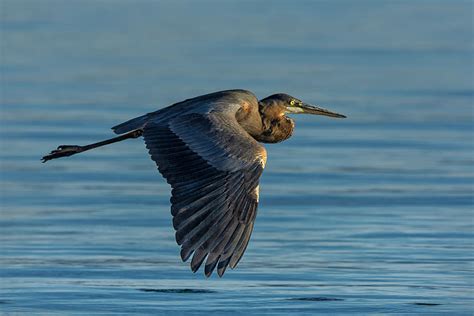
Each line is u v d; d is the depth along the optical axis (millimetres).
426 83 29812
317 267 12992
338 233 14727
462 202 16672
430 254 13617
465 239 14391
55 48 36438
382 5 57406
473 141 21938
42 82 28969
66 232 14812
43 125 22750
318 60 34312
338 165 19547
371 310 11289
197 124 8250
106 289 12070
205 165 7852
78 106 25141
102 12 49906
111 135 21594
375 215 15805
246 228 7613
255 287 12164
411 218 15617
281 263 13203
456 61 34594
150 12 50281
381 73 31578
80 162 20031
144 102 25500
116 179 18516
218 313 11148
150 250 13891
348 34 42500
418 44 39312
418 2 59844
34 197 16984
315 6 55875
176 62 33188
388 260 13312
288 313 11164
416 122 23922
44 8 51469
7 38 38844
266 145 21625
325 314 11141
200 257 7465
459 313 11203
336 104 25938
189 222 7590
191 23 45375
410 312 11211
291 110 10344
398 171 19016
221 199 7656
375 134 22672
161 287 12172
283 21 46938
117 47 37031
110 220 15539
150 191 17562
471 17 50750
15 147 20766
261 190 17500
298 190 17500
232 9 52812
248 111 9641
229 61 33438
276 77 29812
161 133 8312
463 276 12617
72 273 12742
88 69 31578
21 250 13812
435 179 18375
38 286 12172
